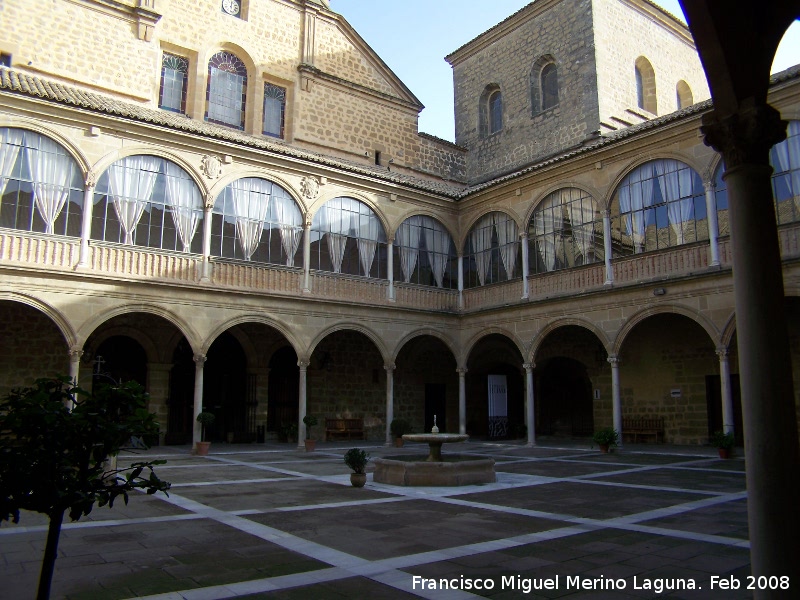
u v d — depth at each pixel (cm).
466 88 3459
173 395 2309
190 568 646
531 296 2334
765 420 475
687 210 1900
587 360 2569
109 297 1841
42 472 435
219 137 2080
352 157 2883
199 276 2017
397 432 2333
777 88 1680
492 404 2717
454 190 2814
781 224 1661
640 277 1983
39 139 1795
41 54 2172
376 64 3055
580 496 1112
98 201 1883
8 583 597
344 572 631
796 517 459
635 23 3016
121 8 2358
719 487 1214
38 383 470
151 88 2395
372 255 2445
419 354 2903
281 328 2169
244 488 1223
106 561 673
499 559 680
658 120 1980
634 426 2377
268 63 2694
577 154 2183
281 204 2242
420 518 909
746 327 496
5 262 1675
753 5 530
